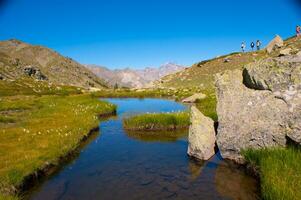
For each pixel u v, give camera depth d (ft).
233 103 58.80
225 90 61.21
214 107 117.80
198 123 62.49
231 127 56.75
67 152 63.00
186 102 178.81
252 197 41.83
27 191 45.44
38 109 143.43
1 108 139.44
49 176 51.52
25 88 349.61
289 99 51.85
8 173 46.21
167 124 91.50
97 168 55.52
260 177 45.29
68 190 45.75
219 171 52.31
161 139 78.84
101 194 44.24
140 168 55.16
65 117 104.37
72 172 53.47
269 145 51.42
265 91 55.83
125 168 55.26
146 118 92.79
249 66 59.57
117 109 152.15
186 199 41.86
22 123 94.27
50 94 299.38
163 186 46.60
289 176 39.88
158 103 181.88
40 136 73.10
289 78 53.11
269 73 55.42
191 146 61.72
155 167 55.57
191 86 310.45
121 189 45.75
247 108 56.34
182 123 92.32
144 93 261.85
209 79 321.11
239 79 61.93
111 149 69.21
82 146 71.92
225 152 57.52
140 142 75.77
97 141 77.36
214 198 41.91
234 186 45.75
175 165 56.44
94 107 135.74
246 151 51.98
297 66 53.16
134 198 42.65
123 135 84.64
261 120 53.42
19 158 54.44
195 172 52.34
